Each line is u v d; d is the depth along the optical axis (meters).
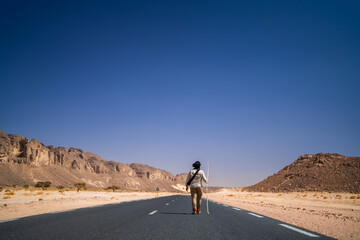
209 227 8.26
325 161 108.00
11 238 5.82
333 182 88.31
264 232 7.54
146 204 19.77
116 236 6.36
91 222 8.65
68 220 9.00
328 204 33.34
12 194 39.62
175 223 8.94
